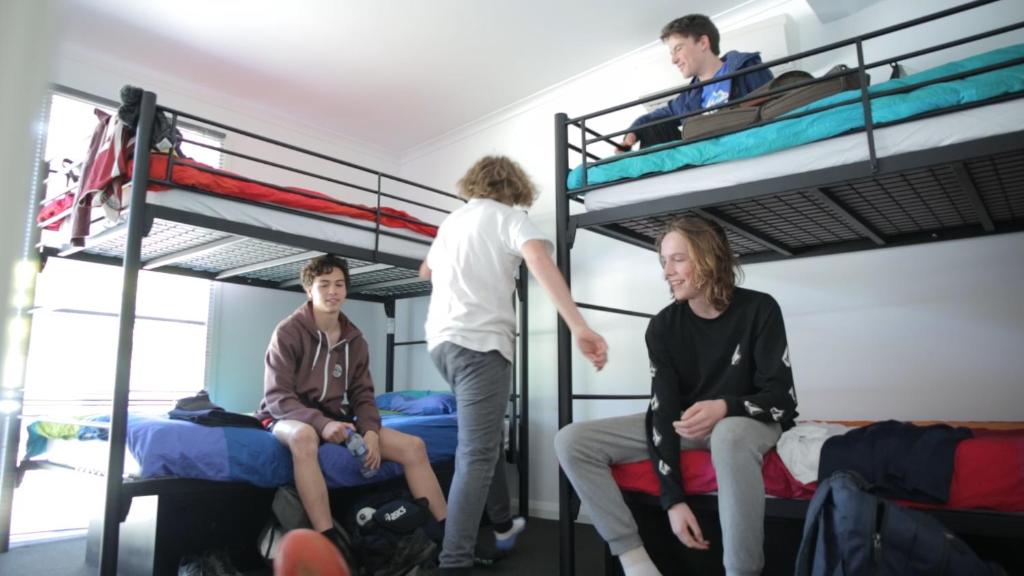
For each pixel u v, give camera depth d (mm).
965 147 1472
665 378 1732
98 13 2867
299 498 2066
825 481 1298
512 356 1738
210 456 1940
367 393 2434
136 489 1814
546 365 3469
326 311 2385
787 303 2703
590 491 1667
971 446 1363
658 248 1832
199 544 2193
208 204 2188
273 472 2064
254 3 2828
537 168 3715
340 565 520
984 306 2270
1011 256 2238
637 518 1907
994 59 1486
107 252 2750
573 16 2973
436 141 4320
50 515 2957
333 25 3008
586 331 1541
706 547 1547
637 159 1974
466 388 1651
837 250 2561
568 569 1914
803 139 1676
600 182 2055
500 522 2098
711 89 2340
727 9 2934
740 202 1958
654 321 1831
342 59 3314
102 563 1749
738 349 1680
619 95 3387
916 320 2400
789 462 1549
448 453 2785
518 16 2967
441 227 1881
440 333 1715
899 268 2459
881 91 1585
